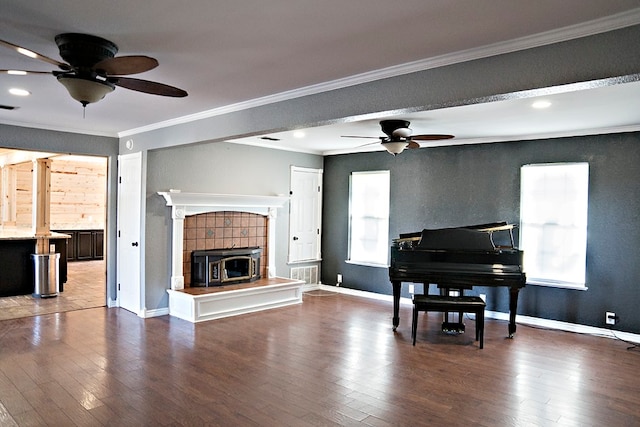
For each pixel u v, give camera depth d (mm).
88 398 3287
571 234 5430
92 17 2311
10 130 5254
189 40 2623
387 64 3031
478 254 5008
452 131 5449
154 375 3752
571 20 2283
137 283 5781
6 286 6781
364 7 2172
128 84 2623
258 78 3371
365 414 3105
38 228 6863
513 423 3012
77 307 6156
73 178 10875
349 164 7477
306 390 3500
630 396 3488
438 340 4883
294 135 5949
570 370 4027
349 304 6668
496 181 5957
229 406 3197
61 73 2508
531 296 5680
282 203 7047
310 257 7699
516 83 2588
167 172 5824
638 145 4969
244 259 6438
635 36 2207
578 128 5152
